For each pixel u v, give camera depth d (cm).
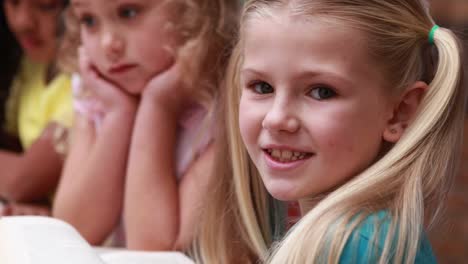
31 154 207
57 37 222
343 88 135
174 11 168
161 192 172
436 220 143
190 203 170
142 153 173
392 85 138
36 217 151
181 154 175
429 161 138
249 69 138
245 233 156
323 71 135
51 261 139
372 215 135
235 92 151
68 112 207
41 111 224
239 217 156
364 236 133
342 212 135
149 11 169
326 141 136
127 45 170
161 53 170
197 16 168
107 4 168
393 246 134
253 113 139
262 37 137
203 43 168
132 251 165
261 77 138
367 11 136
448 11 257
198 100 171
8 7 226
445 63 139
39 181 207
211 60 169
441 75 139
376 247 133
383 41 137
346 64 135
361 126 137
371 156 139
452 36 140
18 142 243
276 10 137
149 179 172
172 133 174
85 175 179
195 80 169
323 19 135
